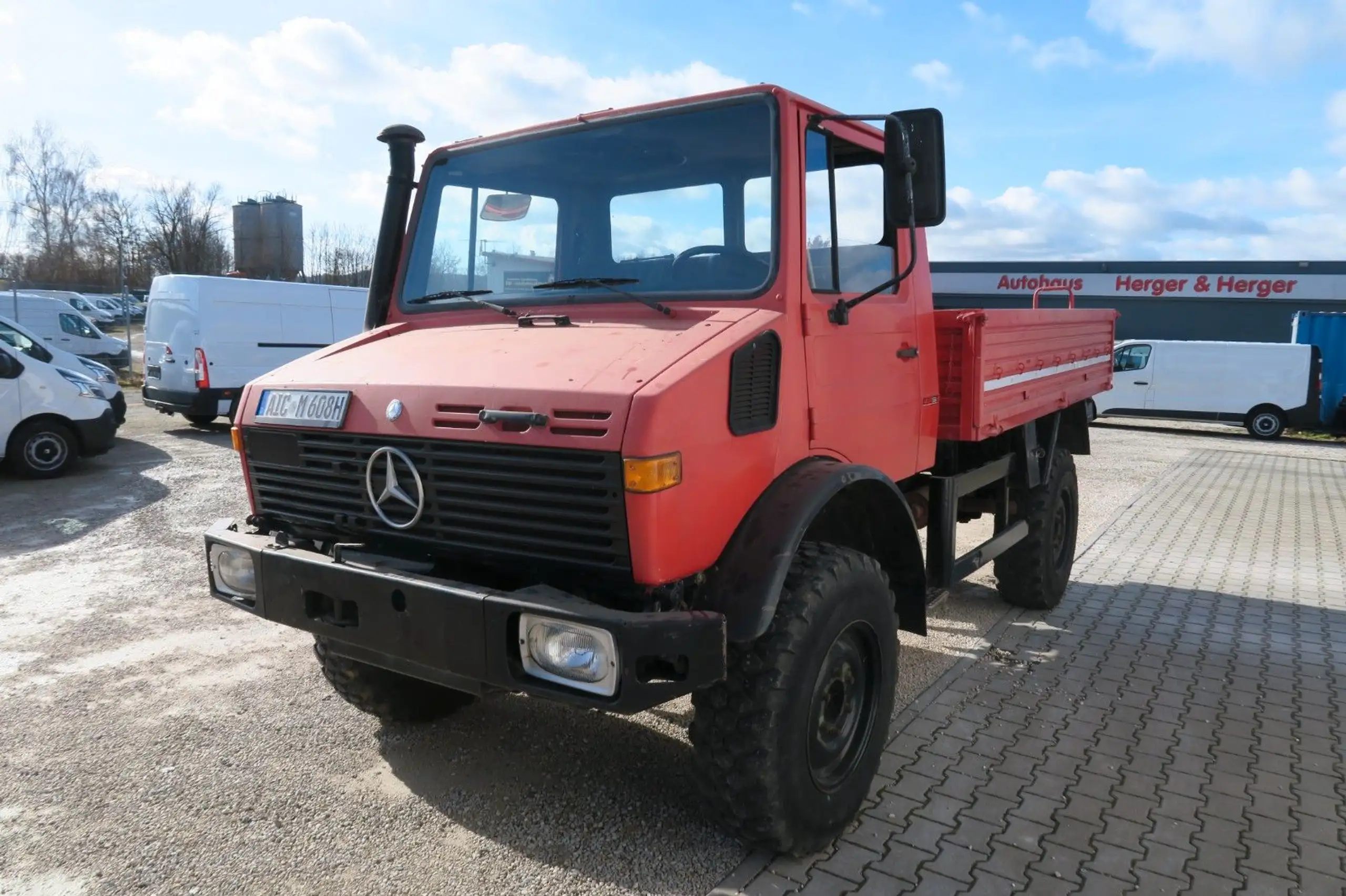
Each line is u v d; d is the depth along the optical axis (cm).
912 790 357
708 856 309
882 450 376
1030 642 538
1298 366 1847
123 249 3997
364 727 411
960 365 425
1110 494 1088
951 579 443
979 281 2948
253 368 1352
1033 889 294
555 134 368
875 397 366
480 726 412
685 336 288
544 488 266
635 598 274
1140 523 914
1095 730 417
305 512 327
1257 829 333
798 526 285
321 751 387
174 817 335
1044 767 379
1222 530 884
